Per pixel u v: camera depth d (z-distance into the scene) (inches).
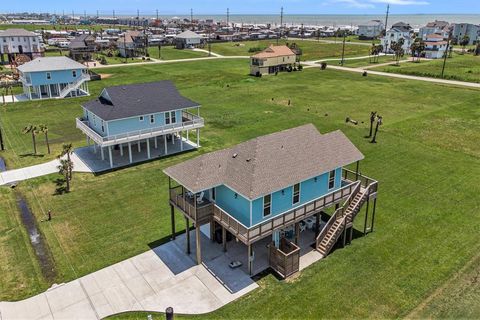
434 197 1280.8
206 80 3329.2
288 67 3836.1
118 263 961.5
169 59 4630.9
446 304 812.0
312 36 7736.2
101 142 1488.7
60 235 1086.4
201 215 928.9
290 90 2957.7
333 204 1035.9
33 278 907.4
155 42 6284.5
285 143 1002.7
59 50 5251.0
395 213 1186.0
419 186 1360.7
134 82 3203.7
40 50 4286.4
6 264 959.0
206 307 813.9
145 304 824.3
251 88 3034.0
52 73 2669.8
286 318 781.9
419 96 2723.9
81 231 1106.1
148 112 1605.6
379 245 1027.3
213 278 904.3
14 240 1060.5
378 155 1649.9
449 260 957.2
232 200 944.9
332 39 7298.2
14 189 1360.7
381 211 1199.6
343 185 1131.3
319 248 999.6
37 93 2758.4
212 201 1004.6
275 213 955.3
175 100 1718.8
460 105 2455.7
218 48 5762.8
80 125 1701.5
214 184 924.0
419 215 1171.3
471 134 1909.4
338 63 4343.0
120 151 1669.5
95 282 892.6
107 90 1635.1
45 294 852.6
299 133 1046.4
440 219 1147.9
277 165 948.6
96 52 5196.9
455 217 1157.1
